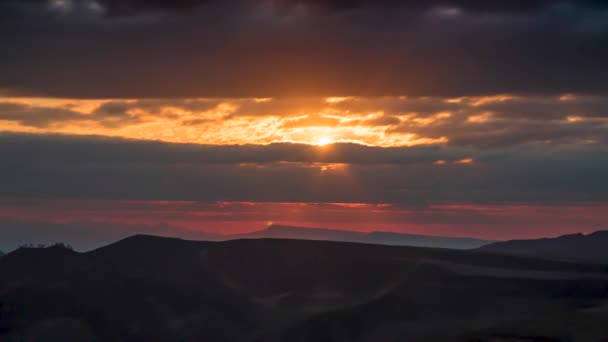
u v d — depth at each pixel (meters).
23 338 135.25
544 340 112.00
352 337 135.38
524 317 130.88
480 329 125.56
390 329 134.88
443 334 128.38
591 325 115.00
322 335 136.50
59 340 135.88
